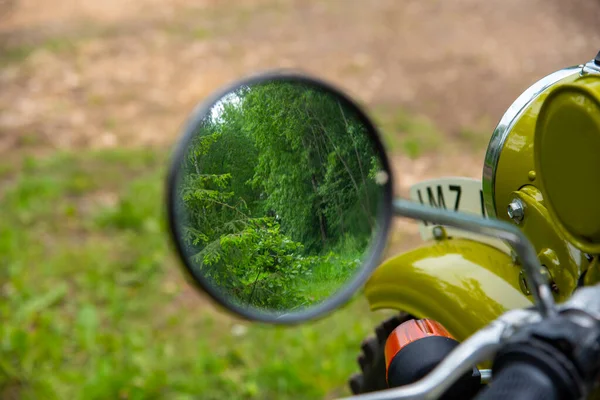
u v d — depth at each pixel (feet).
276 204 1.52
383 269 2.36
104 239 5.43
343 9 11.28
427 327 2.07
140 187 6.11
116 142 7.31
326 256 1.49
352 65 9.05
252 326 4.34
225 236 1.49
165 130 7.57
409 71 8.81
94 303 4.64
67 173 6.56
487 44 9.46
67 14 11.44
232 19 11.07
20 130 7.57
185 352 4.14
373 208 1.44
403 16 10.80
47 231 5.53
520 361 1.26
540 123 1.87
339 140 1.48
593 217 1.75
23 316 4.37
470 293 2.13
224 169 1.49
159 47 9.90
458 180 2.43
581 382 1.23
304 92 1.50
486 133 7.19
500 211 2.14
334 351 4.03
